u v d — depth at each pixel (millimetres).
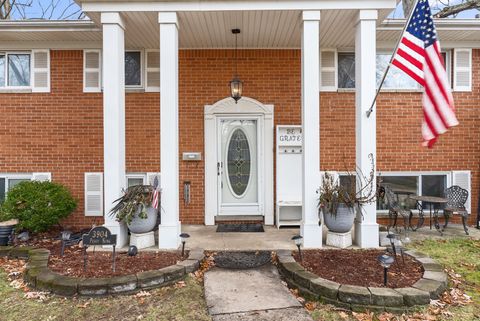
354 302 3299
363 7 4871
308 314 3215
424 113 4051
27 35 6152
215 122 6750
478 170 6727
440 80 3986
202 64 6707
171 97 4914
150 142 6676
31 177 6598
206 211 6668
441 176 6820
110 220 4883
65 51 6574
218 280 3936
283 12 5023
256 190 6898
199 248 4875
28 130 6574
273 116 6723
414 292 3295
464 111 6699
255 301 3443
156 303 3469
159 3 4879
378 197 5531
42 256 4383
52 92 6570
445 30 5996
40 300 3518
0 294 3676
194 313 3283
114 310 3344
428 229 6309
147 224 4883
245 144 6906
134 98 6660
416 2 4262
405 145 6703
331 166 6695
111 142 4910
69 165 6613
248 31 5816
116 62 4895
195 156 6680
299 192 6645
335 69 6688
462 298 3473
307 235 4918
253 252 4832
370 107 4914
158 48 6621
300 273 3760
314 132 4941
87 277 3756
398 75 6785
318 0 4859
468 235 5859
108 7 4863
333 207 4801
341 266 4066
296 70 6727
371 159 4926
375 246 4863
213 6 4887
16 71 6668
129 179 6738
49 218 5621
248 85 6730
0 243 5184
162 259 4363
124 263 4215
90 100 6594
